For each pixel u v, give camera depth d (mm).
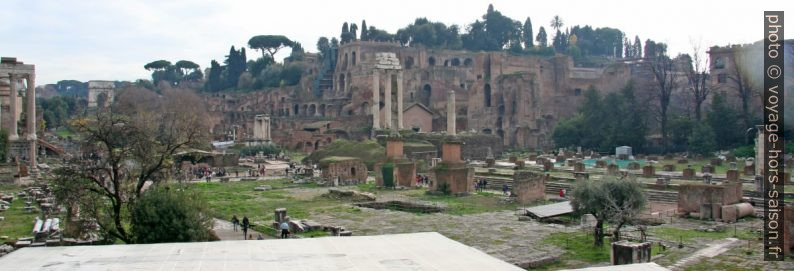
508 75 198875
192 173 107500
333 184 93562
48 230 46750
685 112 169000
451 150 81062
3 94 127562
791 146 110688
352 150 125312
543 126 195250
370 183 96688
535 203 70938
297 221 55188
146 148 43625
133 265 24906
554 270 37062
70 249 28297
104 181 43312
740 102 152750
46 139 155500
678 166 114625
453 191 79938
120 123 44844
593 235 49250
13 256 26656
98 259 25938
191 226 39781
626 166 113562
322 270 24422
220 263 25344
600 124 155875
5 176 86062
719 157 123750
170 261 25672
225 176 108750
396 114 197375
